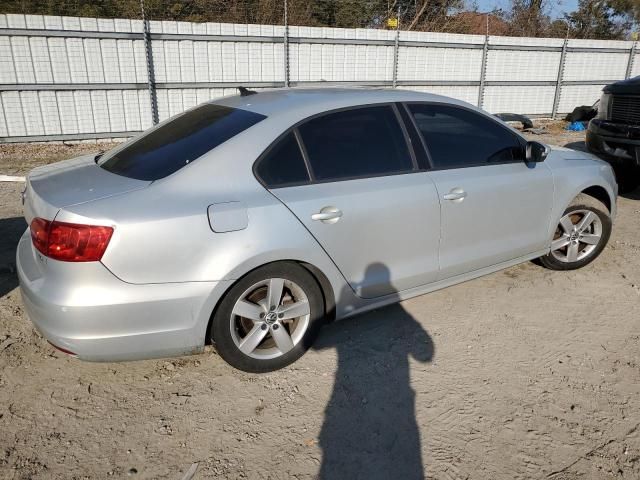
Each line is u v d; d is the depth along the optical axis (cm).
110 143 1095
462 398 295
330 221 307
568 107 1581
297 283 307
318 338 353
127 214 259
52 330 261
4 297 402
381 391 301
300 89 367
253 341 302
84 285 255
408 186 338
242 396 296
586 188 442
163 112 1126
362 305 340
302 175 308
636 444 262
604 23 2245
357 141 331
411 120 355
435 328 366
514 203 391
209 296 275
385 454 255
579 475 244
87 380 308
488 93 1460
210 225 273
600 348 344
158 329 271
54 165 347
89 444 260
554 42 1488
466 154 375
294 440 264
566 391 301
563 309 394
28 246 299
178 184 278
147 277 263
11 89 996
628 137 636
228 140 296
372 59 1296
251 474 243
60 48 1006
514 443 262
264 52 1174
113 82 1066
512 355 336
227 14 1527
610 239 544
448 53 1376
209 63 1132
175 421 276
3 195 697
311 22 1608
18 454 252
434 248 358
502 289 425
